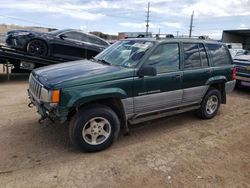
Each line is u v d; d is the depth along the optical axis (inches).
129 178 129.3
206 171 138.5
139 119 173.3
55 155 149.7
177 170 138.3
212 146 169.6
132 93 161.6
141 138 178.4
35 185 121.1
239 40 1290.6
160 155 154.3
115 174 132.4
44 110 147.8
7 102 252.7
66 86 139.8
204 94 211.9
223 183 128.5
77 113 148.6
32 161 141.9
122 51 185.3
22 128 186.4
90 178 128.2
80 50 389.4
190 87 196.4
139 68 163.2
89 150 152.8
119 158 149.1
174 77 182.4
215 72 214.5
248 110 256.2
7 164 137.6
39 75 159.0
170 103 186.2
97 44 407.2
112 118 156.3
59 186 121.0
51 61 372.2
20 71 393.4
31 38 357.4
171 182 127.3
